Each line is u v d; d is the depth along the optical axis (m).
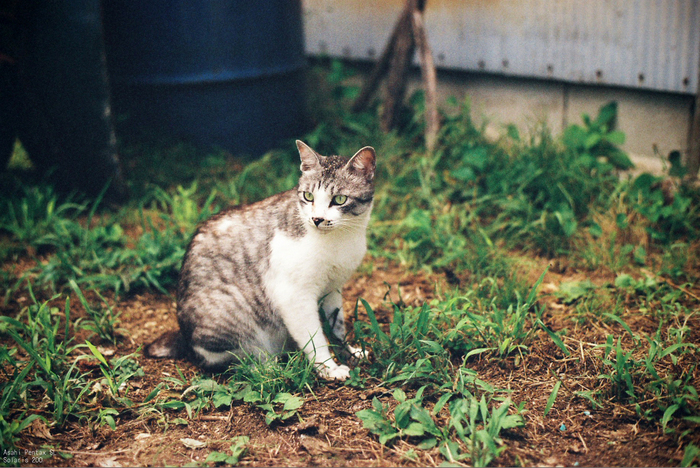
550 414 1.51
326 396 1.55
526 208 1.95
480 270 1.82
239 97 2.22
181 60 2.17
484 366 1.59
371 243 1.93
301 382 1.54
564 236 1.91
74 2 1.91
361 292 1.81
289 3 2.24
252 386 1.55
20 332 1.68
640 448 1.45
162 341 1.66
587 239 1.90
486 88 2.29
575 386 1.55
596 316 1.69
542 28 2.12
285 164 2.17
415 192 2.04
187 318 1.60
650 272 1.81
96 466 1.45
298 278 1.57
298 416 1.51
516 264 1.83
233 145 2.26
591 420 1.50
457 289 1.72
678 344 1.54
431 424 1.47
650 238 1.91
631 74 2.02
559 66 2.12
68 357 1.62
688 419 1.45
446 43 2.31
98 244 1.90
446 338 1.59
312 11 2.66
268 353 1.62
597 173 2.03
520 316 1.63
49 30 1.93
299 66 2.34
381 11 2.42
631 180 2.01
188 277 1.61
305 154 1.58
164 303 1.80
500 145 2.15
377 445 1.47
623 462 1.43
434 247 1.90
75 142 2.01
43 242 1.90
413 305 1.76
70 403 1.52
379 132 2.27
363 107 2.43
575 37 2.07
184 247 1.88
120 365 1.60
